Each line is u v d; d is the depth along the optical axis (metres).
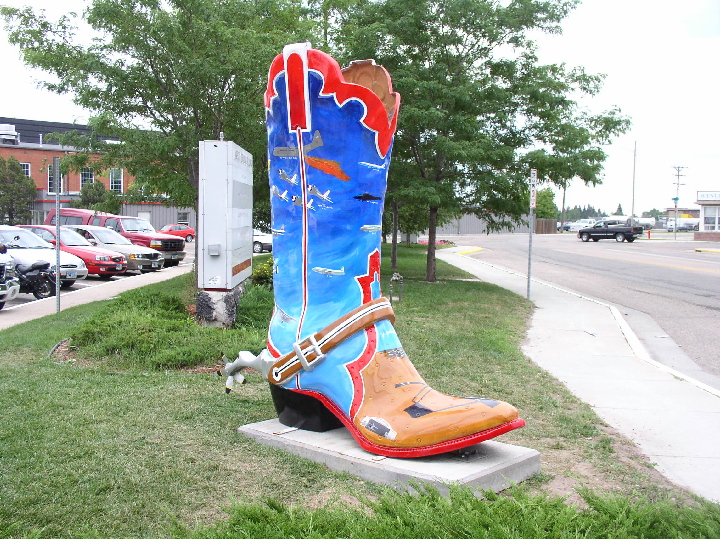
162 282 15.64
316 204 4.23
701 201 56.59
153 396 5.43
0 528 3.05
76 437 4.35
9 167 45.88
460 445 3.68
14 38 11.58
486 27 14.82
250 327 8.46
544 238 56.69
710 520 2.91
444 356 7.73
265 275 11.86
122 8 11.27
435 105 14.91
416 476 3.55
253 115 12.04
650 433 5.19
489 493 3.12
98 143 12.20
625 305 13.98
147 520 3.23
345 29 15.57
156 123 12.38
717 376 7.71
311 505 3.43
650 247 39.50
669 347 9.50
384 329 4.20
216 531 2.75
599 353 8.57
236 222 8.79
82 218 24.72
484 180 15.20
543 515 2.79
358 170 4.18
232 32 11.50
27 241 16.58
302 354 4.17
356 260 4.24
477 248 38.19
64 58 11.62
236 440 4.38
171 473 3.79
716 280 19.14
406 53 15.41
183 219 49.16
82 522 3.18
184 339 7.21
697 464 4.52
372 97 4.12
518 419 3.72
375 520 2.74
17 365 6.56
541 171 15.19
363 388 4.02
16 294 12.40
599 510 3.00
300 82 4.10
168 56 11.62
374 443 3.87
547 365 7.75
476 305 12.64
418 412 3.85
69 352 7.25
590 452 4.66
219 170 8.38
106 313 8.32
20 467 3.81
